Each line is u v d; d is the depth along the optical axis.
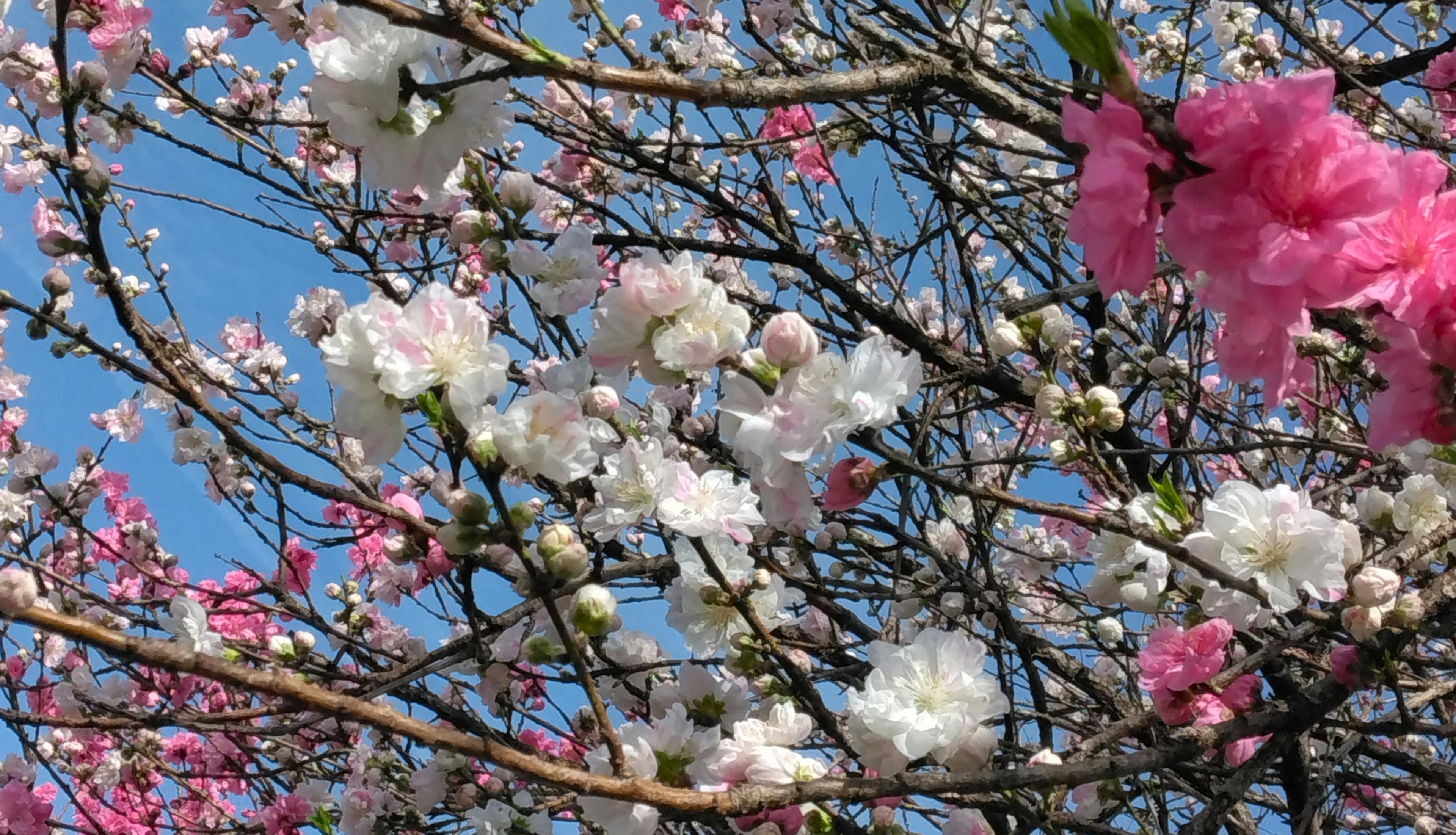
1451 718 0.78
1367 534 0.73
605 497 0.61
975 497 0.53
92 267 0.59
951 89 0.53
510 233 0.63
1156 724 0.64
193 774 0.90
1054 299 0.61
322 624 0.74
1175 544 0.55
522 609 0.69
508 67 0.48
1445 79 0.75
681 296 0.54
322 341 0.51
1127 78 0.46
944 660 0.57
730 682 0.63
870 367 0.53
